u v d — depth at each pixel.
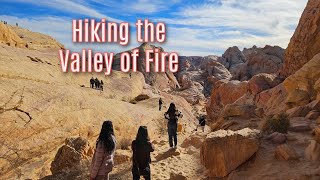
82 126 17.11
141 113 23.53
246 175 5.98
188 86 82.00
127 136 19.75
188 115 36.31
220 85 42.59
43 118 15.60
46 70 32.59
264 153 6.54
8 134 13.53
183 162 8.99
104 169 5.04
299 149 6.62
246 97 29.94
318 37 24.67
